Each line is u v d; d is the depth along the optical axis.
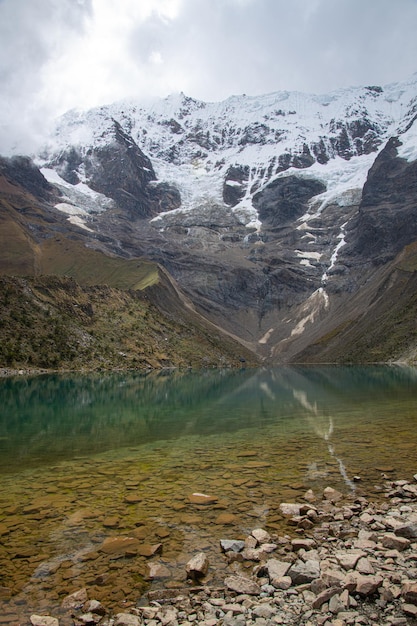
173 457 27.48
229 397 67.25
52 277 160.25
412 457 26.03
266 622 10.71
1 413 49.91
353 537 15.20
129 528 16.33
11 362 110.12
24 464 26.03
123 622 10.71
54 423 42.38
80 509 18.30
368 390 71.62
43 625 10.48
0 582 12.70
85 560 13.98
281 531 15.88
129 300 188.50
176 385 92.19
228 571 13.24
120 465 25.61
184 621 10.84
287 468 24.27
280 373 146.50
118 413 49.62
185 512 17.84
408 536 15.02
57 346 127.75
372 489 20.34
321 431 35.59
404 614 10.79
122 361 141.75
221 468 24.53
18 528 16.38
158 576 12.94
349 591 11.63
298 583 12.43
